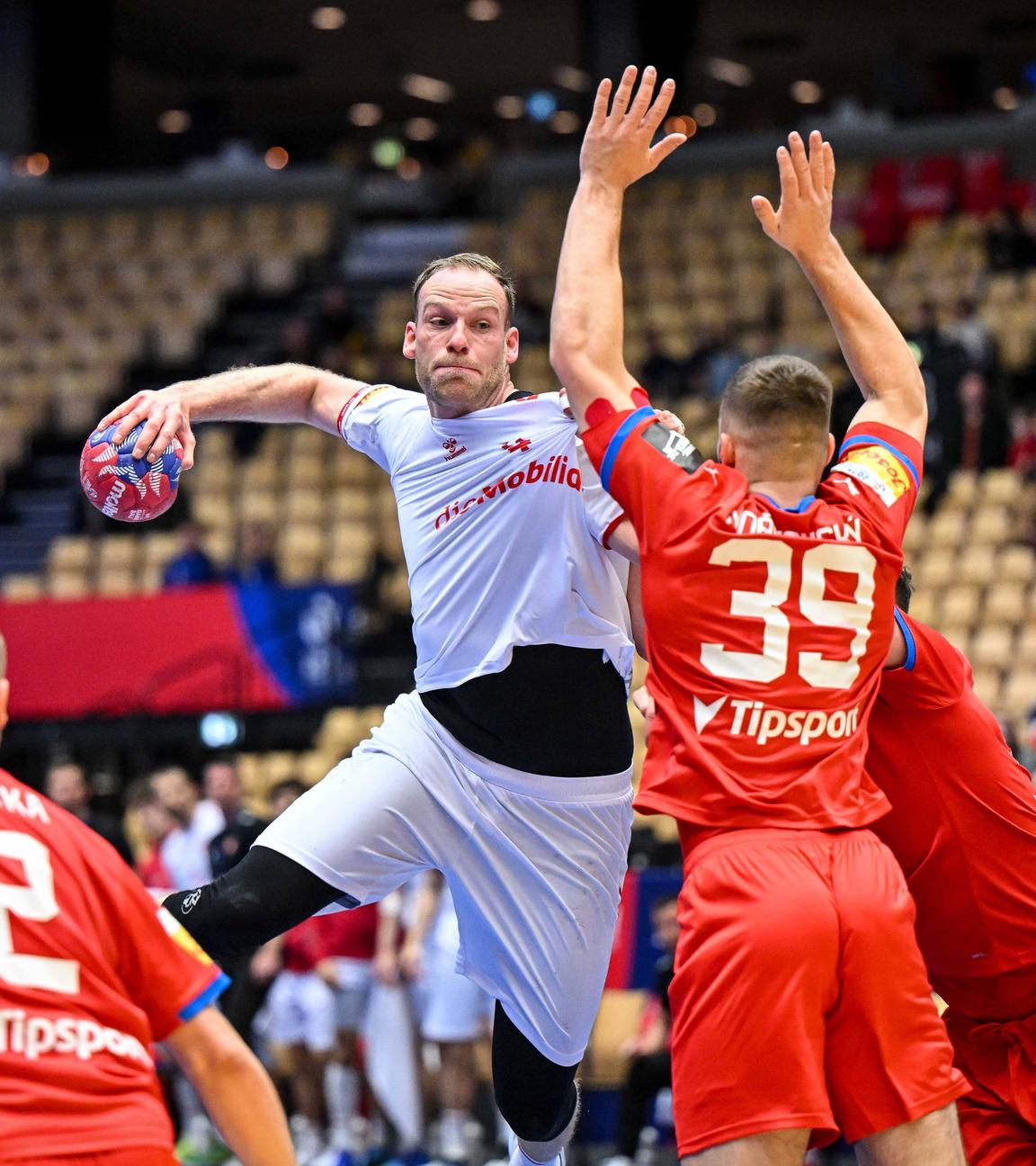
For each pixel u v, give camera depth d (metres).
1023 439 39.16
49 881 6.68
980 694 33.28
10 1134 6.23
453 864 10.85
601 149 9.49
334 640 34.50
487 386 10.68
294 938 24.16
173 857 24.80
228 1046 7.12
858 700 8.84
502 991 11.28
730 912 8.42
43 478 48.66
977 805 9.70
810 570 8.77
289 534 42.31
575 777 10.83
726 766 8.64
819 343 46.31
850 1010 8.42
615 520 9.95
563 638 10.68
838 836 8.65
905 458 9.40
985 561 35.94
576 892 11.05
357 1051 25.38
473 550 10.69
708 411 42.06
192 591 34.78
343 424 11.70
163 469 10.77
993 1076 10.28
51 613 35.06
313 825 10.56
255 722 34.75
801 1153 8.35
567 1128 12.12
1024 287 46.59
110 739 33.97
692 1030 8.48
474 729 10.70
